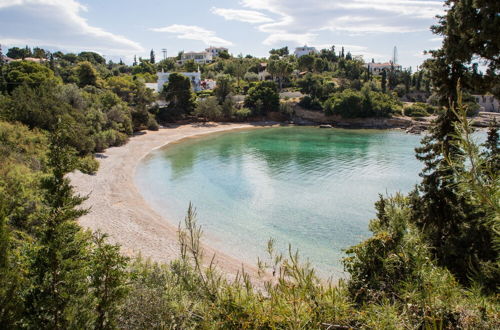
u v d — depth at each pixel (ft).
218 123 321.73
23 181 60.29
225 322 15.44
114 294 25.49
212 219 103.35
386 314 14.14
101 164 156.87
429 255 18.20
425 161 59.98
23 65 236.02
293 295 15.03
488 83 50.31
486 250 41.88
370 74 467.11
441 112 56.49
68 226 26.86
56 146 28.17
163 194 126.11
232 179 149.07
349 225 99.71
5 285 21.09
